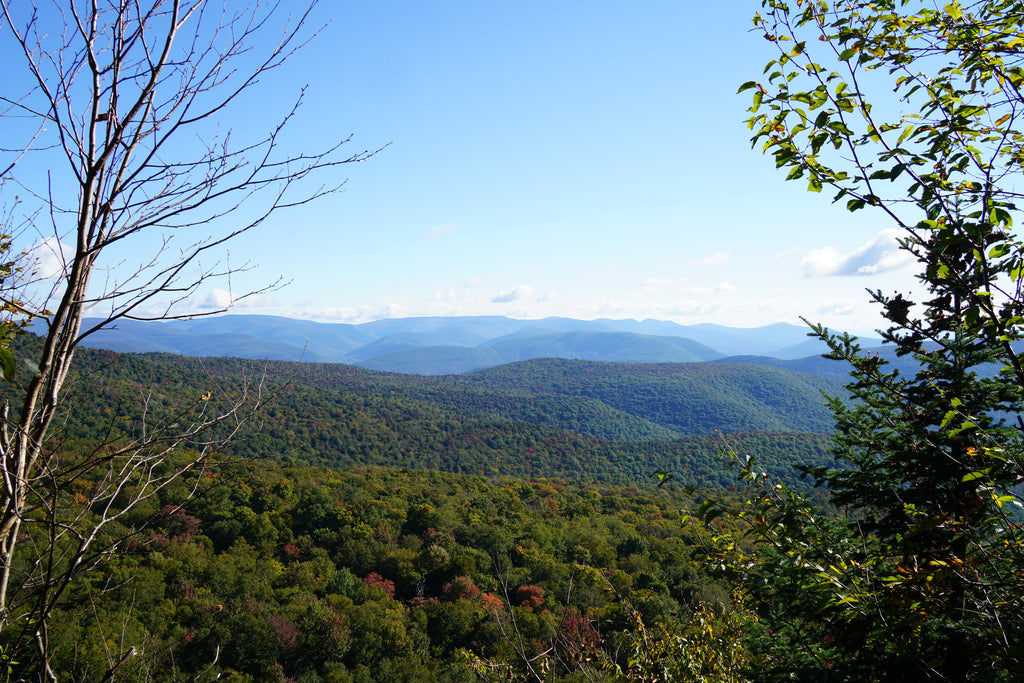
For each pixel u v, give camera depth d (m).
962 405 2.75
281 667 16.09
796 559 1.96
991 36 1.85
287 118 1.92
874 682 2.47
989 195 1.76
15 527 1.54
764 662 3.41
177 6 1.78
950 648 2.27
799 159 1.97
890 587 1.81
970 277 1.80
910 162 1.81
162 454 1.79
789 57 1.95
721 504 2.08
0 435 1.51
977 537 1.88
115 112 1.75
